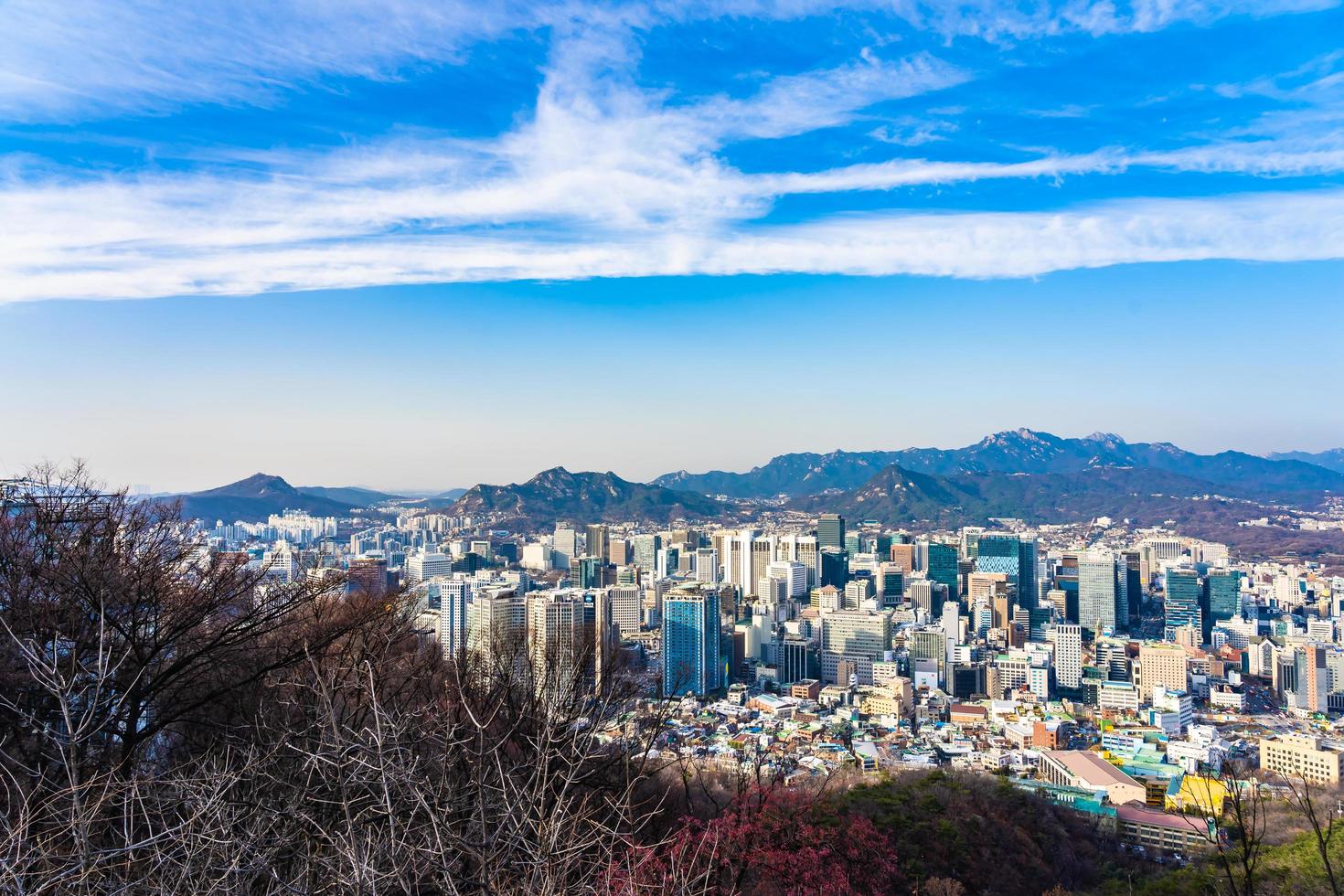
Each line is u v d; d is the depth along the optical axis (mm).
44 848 8141
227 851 8781
